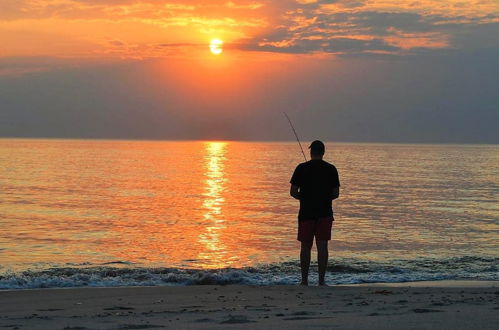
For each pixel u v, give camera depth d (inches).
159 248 654.5
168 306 273.4
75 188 1643.7
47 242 694.5
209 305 273.3
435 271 478.0
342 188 1697.8
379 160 4192.9
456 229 837.8
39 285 393.7
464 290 328.5
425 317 201.0
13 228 829.8
